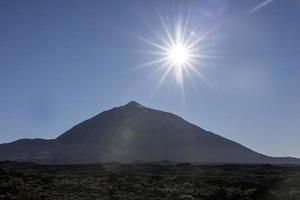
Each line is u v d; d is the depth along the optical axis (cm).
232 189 4188
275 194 3669
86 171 7500
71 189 4100
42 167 8856
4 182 4516
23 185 4325
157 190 4025
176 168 8331
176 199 3481
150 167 8650
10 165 9694
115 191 3997
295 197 3494
